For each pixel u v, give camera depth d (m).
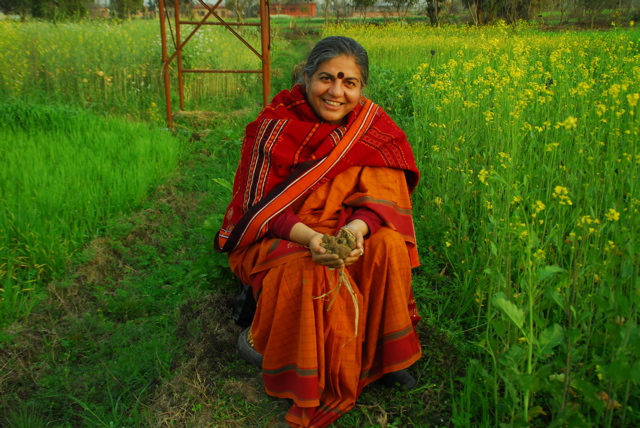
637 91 3.87
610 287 1.97
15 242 3.71
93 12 22.77
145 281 3.56
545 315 2.71
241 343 2.72
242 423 2.34
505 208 2.75
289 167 2.53
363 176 2.51
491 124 4.27
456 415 2.19
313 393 2.21
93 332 3.08
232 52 11.65
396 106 6.65
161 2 6.96
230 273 3.17
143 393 2.60
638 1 30.72
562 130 3.76
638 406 2.07
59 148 5.32
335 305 2.24
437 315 2.96
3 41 8.78
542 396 2.27
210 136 6.79
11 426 2.42
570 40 11.70
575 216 2.44
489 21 25.33
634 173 2.45
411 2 30.55
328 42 2.45
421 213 4.14
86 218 4.15
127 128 6.40
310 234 2.28
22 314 3.15
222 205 4.76
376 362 2.43
